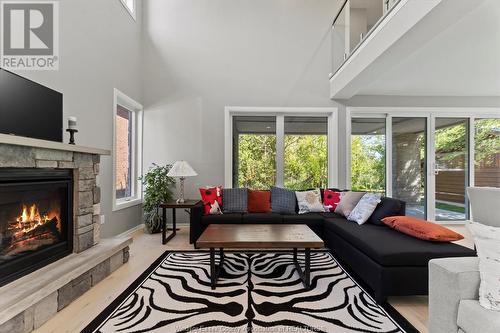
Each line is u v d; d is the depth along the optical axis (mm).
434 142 4641
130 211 4031
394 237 2305
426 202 4625
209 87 4477
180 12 4512
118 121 3986
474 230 1301
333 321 1713
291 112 4539
